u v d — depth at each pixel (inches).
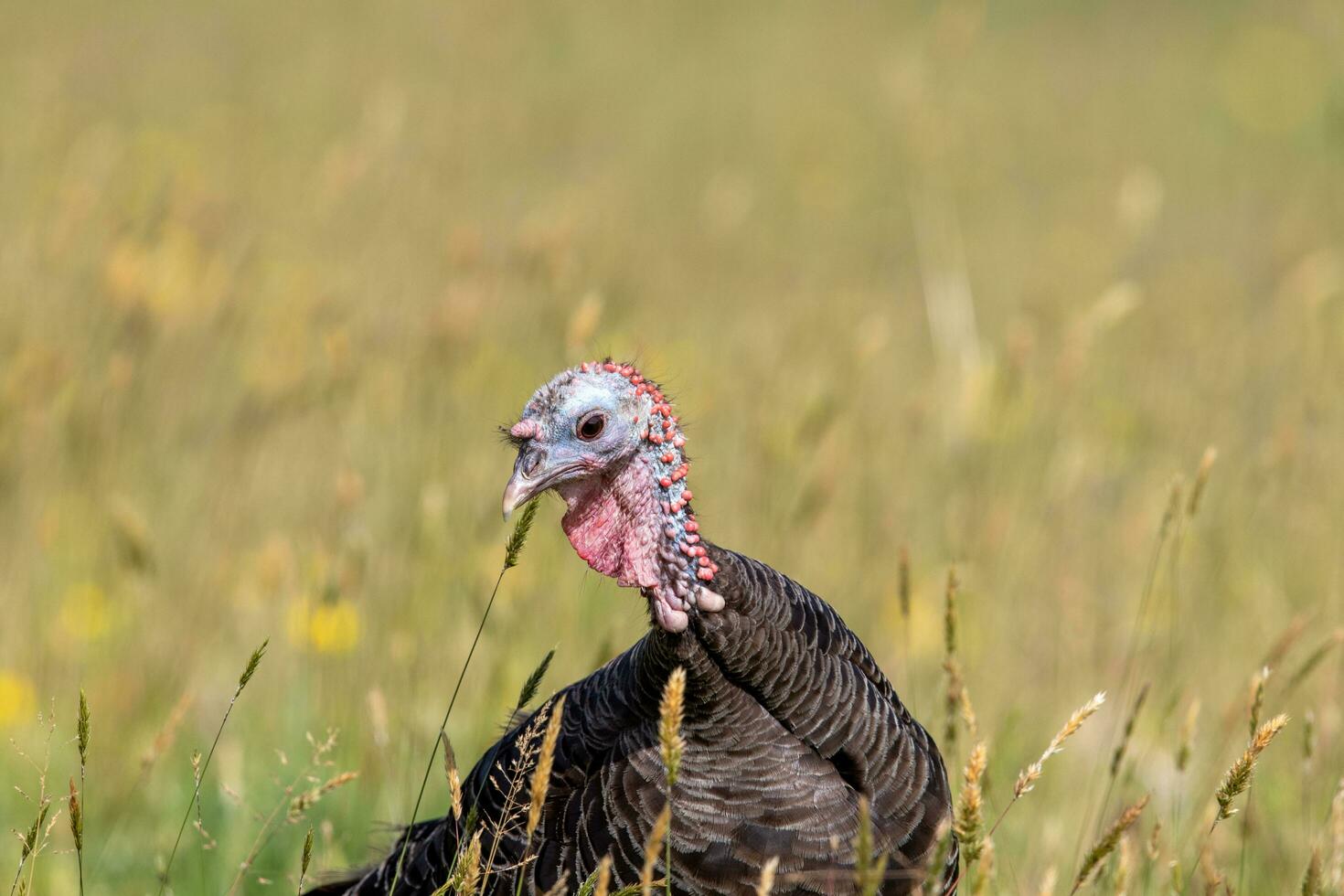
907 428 821.2
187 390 788.0
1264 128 1630.2
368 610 639.8
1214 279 1129.4
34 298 765.3
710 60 1759.4
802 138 1461.6
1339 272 1031.0
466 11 1603.1
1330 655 655.8
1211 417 852.0
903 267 1237.7
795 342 864.3
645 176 1370.6
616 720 416.8
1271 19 1971.0
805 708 401.7
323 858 540.4
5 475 689.6
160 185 863.1
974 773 332.2
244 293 832.9
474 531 683.4
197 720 652.7
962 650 668.1
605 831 406.0
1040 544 747.4
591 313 605.3
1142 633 676.7
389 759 560.7
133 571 597.0
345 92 1350.9
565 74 1642.5
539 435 401.7
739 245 1192.8
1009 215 1320.1
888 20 1929.1
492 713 592.1
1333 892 431.2
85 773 599.2
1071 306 964.6
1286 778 585.3
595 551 408.8
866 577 713.0
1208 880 431.5
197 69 1402.6
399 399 753.0
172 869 562.9
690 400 816.9
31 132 989.8
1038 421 797.9
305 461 761.6
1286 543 741.3
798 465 730.2
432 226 959.0
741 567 408.2
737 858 396.5
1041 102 1662.2
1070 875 504.4
